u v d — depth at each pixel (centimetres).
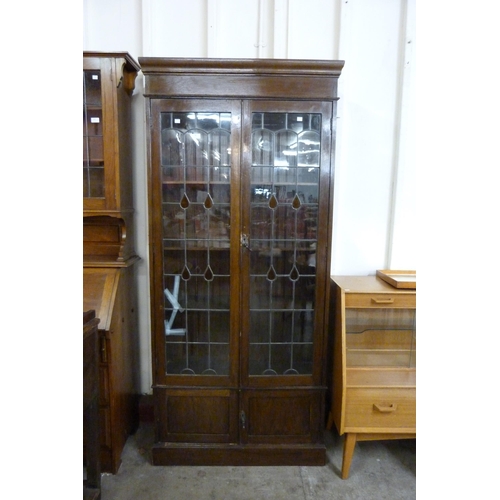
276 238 153
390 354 177
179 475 155
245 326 155
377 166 183
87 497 116
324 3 173
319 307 154
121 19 174
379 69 177
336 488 149
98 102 152
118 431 160
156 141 145
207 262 155
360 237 188
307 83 143
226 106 144
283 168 150
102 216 159
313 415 160
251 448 160
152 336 156
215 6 171
